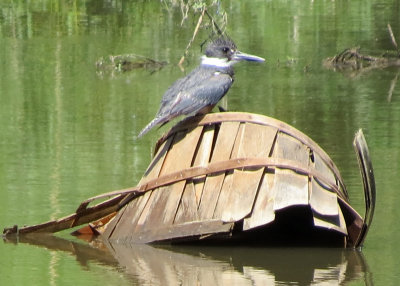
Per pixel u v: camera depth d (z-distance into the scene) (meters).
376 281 9.29
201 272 9.60
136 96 18.38
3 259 10.06
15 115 16.97
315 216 9.86
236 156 10.27
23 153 14.34
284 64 21.62
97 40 23.59
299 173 10.16
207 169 10.32
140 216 10.66
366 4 27.91
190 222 10.23
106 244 10.62
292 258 10.08
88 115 16.89
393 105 17.44
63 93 18.77
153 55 21.91
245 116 10.46
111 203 11.09
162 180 10.54
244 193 10.09
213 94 11.13
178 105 10.98
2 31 24.73
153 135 15.45
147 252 10.32
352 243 10.42
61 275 9.46
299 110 17.09
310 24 25.31
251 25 25.05
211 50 11.63
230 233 10.16
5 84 19.58
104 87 19.30
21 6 27.80
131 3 28.11
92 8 27.62
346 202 10.34
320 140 14.90
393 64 21.67
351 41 23.23
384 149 14.30
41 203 11.82
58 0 28.42
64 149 14.53
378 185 12.35
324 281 9.26
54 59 21.83
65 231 11.21
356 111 16.98
